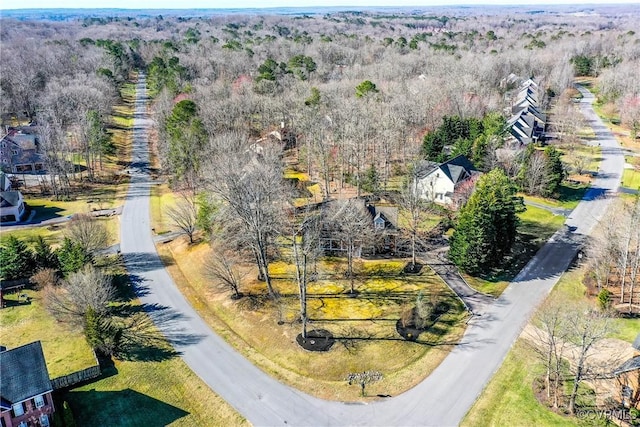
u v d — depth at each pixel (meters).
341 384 45.38
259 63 169.50
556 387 41.72
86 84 138.62
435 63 159.62
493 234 60.34
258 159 83.88
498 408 41.94
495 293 58.16
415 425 40.69
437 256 66.31
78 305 52.56
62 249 62.78
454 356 48.16
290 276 62.06
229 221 63.69
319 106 114.12
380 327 52.47
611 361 46.09
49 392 41.66
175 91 127.38
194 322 55.28
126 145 121.19
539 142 114.44
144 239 75.06
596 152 109.12
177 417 42.56
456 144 95.31
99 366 47.16
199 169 83.00
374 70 153.75
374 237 65.12
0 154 101.12
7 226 79.88
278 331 52.59
